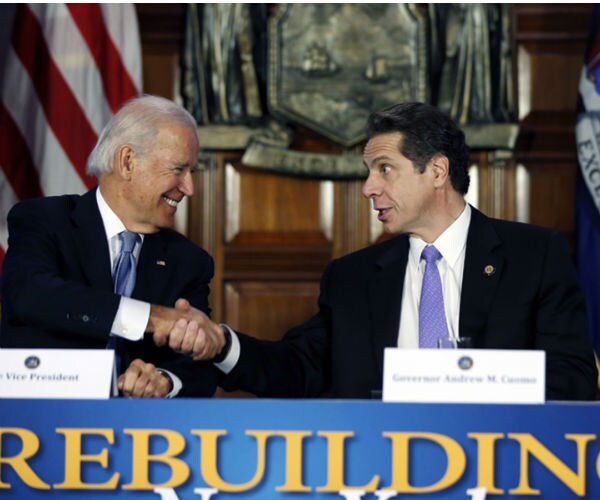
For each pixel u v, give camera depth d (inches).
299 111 290.7
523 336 149.7
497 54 289.4
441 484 101.9
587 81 274.4
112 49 281.9
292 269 297.0
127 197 155.2
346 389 154.1
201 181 295.9
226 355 149.9
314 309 295.9
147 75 296.5
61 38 280.8
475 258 153.7
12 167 274.5
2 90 277.0
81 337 150.4
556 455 102.2
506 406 102.5
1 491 102.5
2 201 272.7
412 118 152.9
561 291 152.0
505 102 289.4
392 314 154.6
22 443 102.8
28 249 152.3
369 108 290.4
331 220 296.5
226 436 102.2
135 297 156.9
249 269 297.1
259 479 101.8
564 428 102.3
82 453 102.5
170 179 153.9
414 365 105.7
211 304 296.2
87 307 140.3
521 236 156.7
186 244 165.9
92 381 107.8
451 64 289.6
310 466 102.1
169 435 102.3
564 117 294.8
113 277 156.6
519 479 102.1
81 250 155.3
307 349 161.0
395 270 158.2
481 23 288.4
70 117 277.7
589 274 269.0
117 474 102.2
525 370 105.1
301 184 296.7
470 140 286.7
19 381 108.0
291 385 156.5
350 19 291.6
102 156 155.8
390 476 102.0
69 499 102.3
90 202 159.5
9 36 280.2
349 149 295.3
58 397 105.9
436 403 102.5
